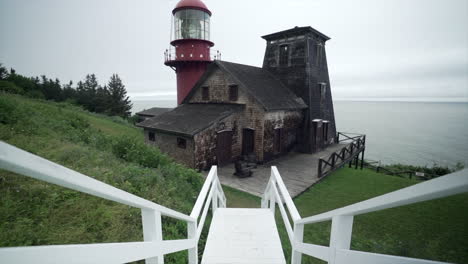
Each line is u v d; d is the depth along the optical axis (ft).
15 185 11.18
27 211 9.67
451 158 114.73
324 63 56.08
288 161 42.06
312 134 48.96
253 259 10.18
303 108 46.96
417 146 147.02
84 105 150.61
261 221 13.56
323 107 54.70
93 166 16.05
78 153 17.51
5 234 8.02
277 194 13.28
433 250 17.16
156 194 14.61
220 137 38.70
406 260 2.60
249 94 39.86
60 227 9.36
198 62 58.13
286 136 46.01
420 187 2.27
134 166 18.29
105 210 11.05
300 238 8.49
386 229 19.98
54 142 19.26
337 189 29.99
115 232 9.88
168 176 19.80
